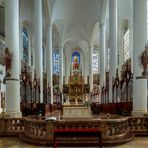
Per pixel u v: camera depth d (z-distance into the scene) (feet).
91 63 117.19
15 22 40.34
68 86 112.47
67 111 42.63
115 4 64.75
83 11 98.27
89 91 111.96
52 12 89.56
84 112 42.32
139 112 35.55
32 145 26.23
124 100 53.42
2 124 32.83
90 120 26.76
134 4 37.78
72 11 98.37
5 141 28.94
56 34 115.75
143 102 35.96
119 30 84.79
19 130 32.83
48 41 90.17
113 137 26.71
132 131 31.53
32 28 96.58
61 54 118.52
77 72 115.65
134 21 37.68
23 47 91.56
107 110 64.23
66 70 139.64
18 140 29.55
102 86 88.43
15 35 40.11
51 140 26.23
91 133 22.39
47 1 82.94
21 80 52.42
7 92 38.75
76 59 136.98
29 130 29.32
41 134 27.32
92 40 116.47
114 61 63.82
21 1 79.05
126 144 26.18
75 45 138.00
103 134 26.45
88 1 91.40
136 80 36.68
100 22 88.79
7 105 38.58
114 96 59.62
